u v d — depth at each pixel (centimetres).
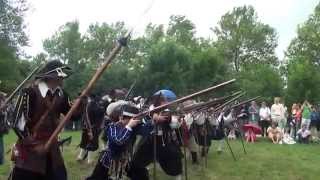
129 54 5656
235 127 1888
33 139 502
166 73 3553
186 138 988
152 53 3584
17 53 4050
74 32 5409
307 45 5359
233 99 1255
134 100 1066
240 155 1377
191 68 3675
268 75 3809
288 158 1359
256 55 6431
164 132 800
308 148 1692
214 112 1230
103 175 671
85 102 519
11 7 4078
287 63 4950
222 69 3816
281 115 1988
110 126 664
